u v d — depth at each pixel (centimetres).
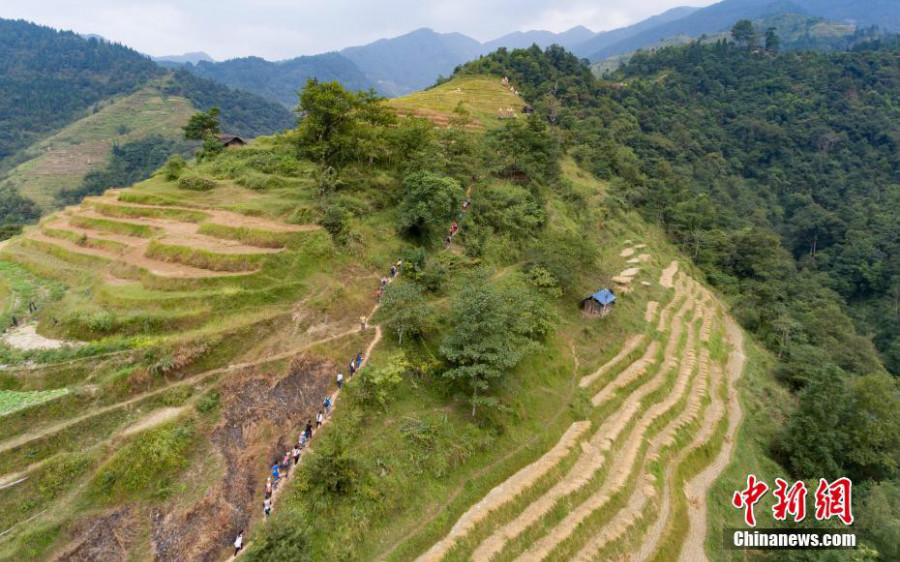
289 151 6400
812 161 14200
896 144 13812
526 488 3481
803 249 11888
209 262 4016
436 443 3438
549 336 4931
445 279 4828
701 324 6700
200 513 2600
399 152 6209
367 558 2759
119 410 2878
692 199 10950
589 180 9838
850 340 7512
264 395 3228
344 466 2925
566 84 15162
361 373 3581
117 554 2398
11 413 2673
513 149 7562
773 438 5022
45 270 4175
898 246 9950
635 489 3881
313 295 4066
